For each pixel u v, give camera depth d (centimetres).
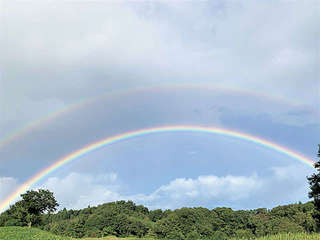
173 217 15100
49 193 10319
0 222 9712
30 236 6594
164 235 14388
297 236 4081
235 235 13900
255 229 14362
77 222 17225
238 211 16175
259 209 16875
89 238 14012
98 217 16312
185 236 14025
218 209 16175
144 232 15938
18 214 9675
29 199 10050
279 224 12788
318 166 4597
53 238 6619
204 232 14388
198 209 16600
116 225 15700
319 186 4509
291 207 14775
